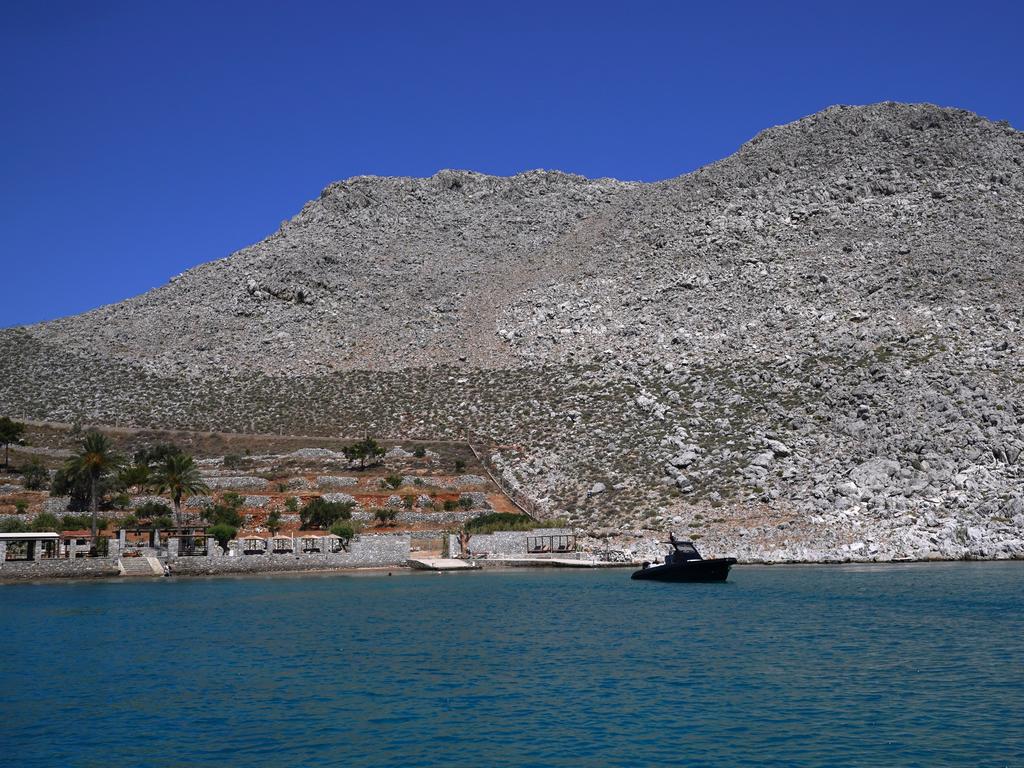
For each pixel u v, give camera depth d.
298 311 175.25
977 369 109.06
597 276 169.00
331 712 37.12
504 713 36.69
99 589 76.25
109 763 31.72
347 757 32.03
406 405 135.00
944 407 101.00
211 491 107.00
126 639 52.41
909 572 78.81
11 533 84.56
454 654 47.59
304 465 116.56
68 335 173.75
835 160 188.88
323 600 68.19
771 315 137.62
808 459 98.81
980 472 93.56
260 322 172.88
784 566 85.25
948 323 124.25
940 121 198.25
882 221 165.12
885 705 36.97
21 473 113.25
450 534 95.50
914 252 150.50
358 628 55.47
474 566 89.81
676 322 142.38
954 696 38.12
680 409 114.38
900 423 99.88
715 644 49.19
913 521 89.69
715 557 85.62
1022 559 86.44
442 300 175.12
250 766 31.31
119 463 100.94
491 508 105.19
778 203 177.38
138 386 148.75
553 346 145.00
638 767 30.75
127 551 88.31
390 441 124.38
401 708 37.56
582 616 59.09
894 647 47.62
